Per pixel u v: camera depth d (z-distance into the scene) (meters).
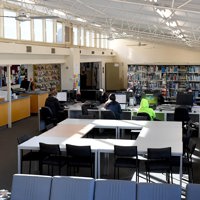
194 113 11.39
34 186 5.10
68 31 17.16
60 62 16.25
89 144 7.12
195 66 18.30
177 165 6.93
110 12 8.91
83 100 17.27
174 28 8.71
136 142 7.21
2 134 11.84
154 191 4.85
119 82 23.25
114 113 10.63
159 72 18.98
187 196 4.78
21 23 13.22
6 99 13.00
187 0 4.94
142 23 9.97
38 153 7.52
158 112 11.48
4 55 11.80
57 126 8.86
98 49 20.88
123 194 4.90
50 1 9.64
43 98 15.95
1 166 8.32
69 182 5.02
